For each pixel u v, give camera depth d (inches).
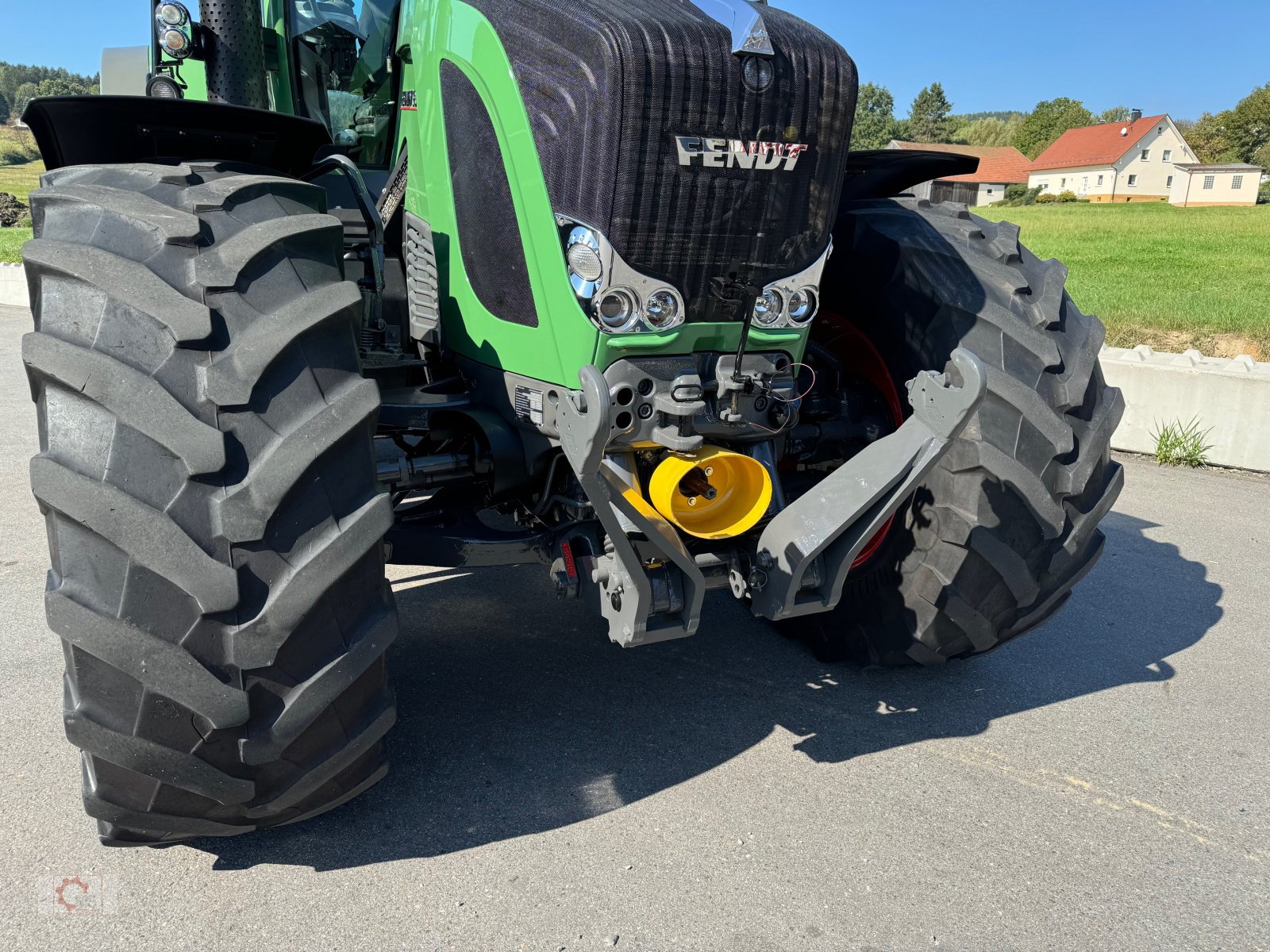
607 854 84.1
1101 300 483.8
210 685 67.4
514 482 92.9
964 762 100.7
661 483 81.4
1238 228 1306.6
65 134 85.4
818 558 88.8
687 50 74.4
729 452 85.0
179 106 80.6
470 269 93.1
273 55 128.4
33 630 125.0
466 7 88.7
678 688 114.7
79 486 64.8
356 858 82.9
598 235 76.5
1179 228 1321.4
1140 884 82.4
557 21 77.8
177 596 66.4
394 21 118.3
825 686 116.2
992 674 121.0
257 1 115.5
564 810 90.1
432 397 96.8
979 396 75.6
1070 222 1478.8
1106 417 100.5
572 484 92.1
